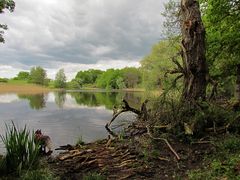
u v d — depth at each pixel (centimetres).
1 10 1630
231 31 1609
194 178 699
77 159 964
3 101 5147
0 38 1927
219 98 1791
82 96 7238
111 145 1099
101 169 845
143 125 1271
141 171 806
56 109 3578
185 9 1252
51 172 822
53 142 1483
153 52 4428
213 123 1092
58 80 14938
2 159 833
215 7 1582
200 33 1234
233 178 648
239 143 904
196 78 1227
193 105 1156
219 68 1725
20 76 19700
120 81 13012
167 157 905
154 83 3788
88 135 1686
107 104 4431
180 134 1048
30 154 877
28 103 4681
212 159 829
